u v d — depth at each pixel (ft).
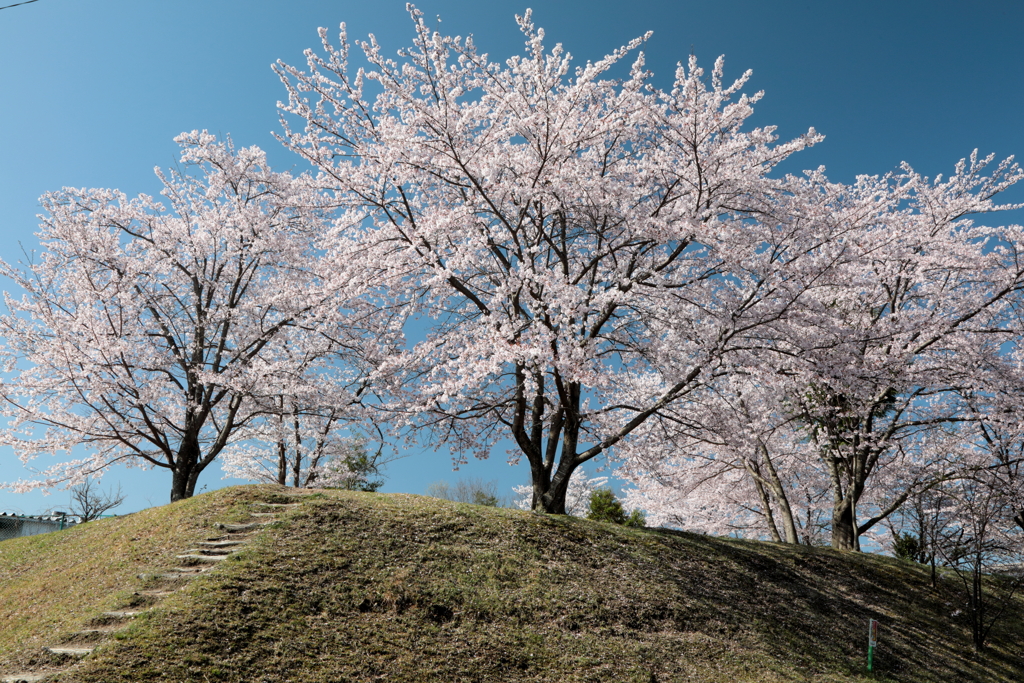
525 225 43.24
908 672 32.53
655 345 42.68
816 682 28.91
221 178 52.70
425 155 36.83
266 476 72.43
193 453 50.98
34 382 45.93
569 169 37.35
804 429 52.31
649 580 35.19
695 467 62.59
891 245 43.34
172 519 37.45
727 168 37.01
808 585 41.24
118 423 48.93
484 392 44.78
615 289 35.81
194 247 52.70
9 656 23.09
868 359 42.24
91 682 20.45
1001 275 45.57
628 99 37.73
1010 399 42.55
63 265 50.24
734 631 32.27
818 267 37.76
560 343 33.32
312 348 56.59
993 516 44.65
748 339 40.60
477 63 37.91
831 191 42.04
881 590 43.91
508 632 27.84
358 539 33.12
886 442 50.24
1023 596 47.50
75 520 78.54
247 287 57.82
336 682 22.53
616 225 40.50
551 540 37.14
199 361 53.11
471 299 42.16
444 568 31.71
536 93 38.19
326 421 61.93
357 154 38.81
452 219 36.83
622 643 28.96
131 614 25.50
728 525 74.33
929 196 49.62
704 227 32.91
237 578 27.71
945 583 47.11
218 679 21.54
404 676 23.59
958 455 49.96
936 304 50.65
